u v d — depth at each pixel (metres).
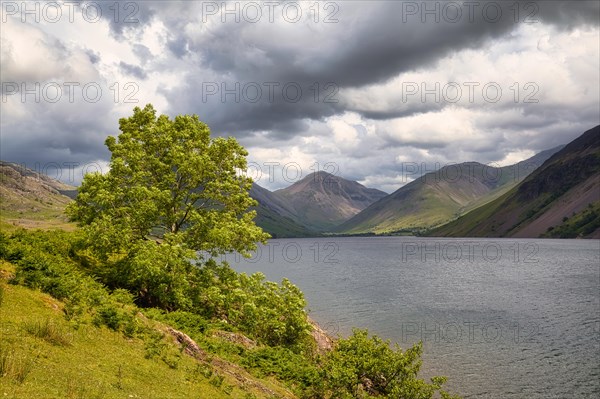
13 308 15.67
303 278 114.00
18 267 19.77
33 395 10.53
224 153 37.44
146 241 32.38
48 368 12.38
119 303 22.53
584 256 180.88
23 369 11.38
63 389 11.50
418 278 114.88
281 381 23.22
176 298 29.67
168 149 36.44
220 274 35.31
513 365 42.22
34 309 16.38
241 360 23.55
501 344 49.38
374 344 29.02
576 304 73.50
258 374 22.48
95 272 29.94
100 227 30.17
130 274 29.62
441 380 26.27
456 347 48.19
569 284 98.81
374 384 27.44
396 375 26.91
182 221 35.78
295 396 21.78
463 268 144.88
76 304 18.75
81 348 14.98
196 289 32.62
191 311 31.33
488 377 39.00
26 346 13.12
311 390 23.03
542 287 94.94
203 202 37.34
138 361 16.05
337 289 92.44
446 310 69.00
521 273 125.12
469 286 98.44
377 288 94.38
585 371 40.44
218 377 18.08
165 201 33.34
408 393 25.03
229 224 34.53
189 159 34.03
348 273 128.00
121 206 33.41
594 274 117.25
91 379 12.85
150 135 35.81
